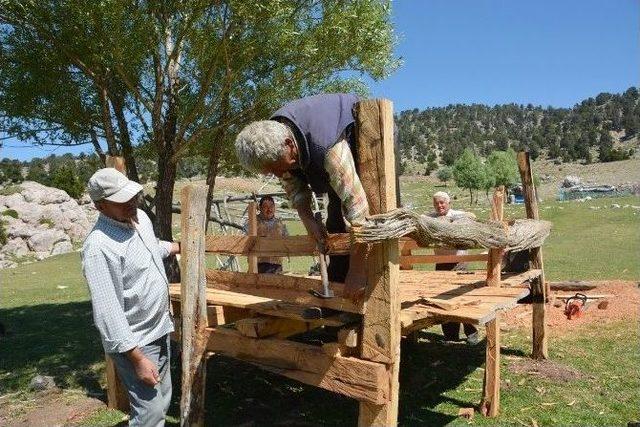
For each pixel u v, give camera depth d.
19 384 6.29
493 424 4.91
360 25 6.10
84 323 9.84
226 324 4.37
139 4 5.93
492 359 5.10
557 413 5.08
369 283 3.23
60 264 22.69
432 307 4.03
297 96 6.71
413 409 5.32
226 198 10.40
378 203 3.06
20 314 11.20
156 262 3.79
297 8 6.05
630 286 10.52
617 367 6.27
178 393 5.85
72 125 6.95
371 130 3.05
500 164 67.50
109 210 3.52
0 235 25.11
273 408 5.40
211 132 6.77
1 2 5.54
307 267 16.92
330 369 3.38
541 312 6.62
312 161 3.18
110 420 5.20
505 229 4.79
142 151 7.18
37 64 6.41
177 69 6.74
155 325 3.76
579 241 20.77
